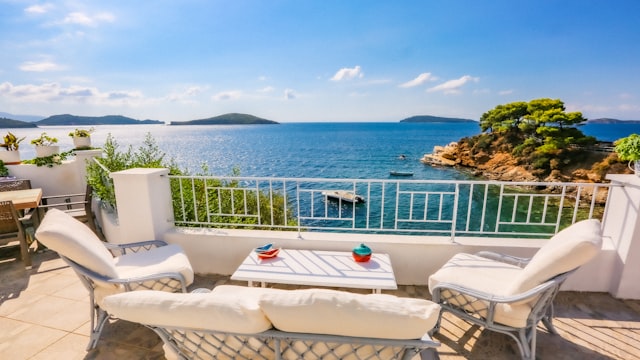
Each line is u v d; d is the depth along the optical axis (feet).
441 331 7.07
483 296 5.77
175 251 8.27
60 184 18.63
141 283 6.55
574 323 7.26
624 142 8.00
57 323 7.41
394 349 3.67
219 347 4.06
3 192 12.06
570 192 55.93
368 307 3.33
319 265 7.81
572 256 5.06
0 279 9.61
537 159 81.92
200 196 13.51
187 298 3.69
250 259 8.21
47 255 11.44
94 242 7.06
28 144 18.94
